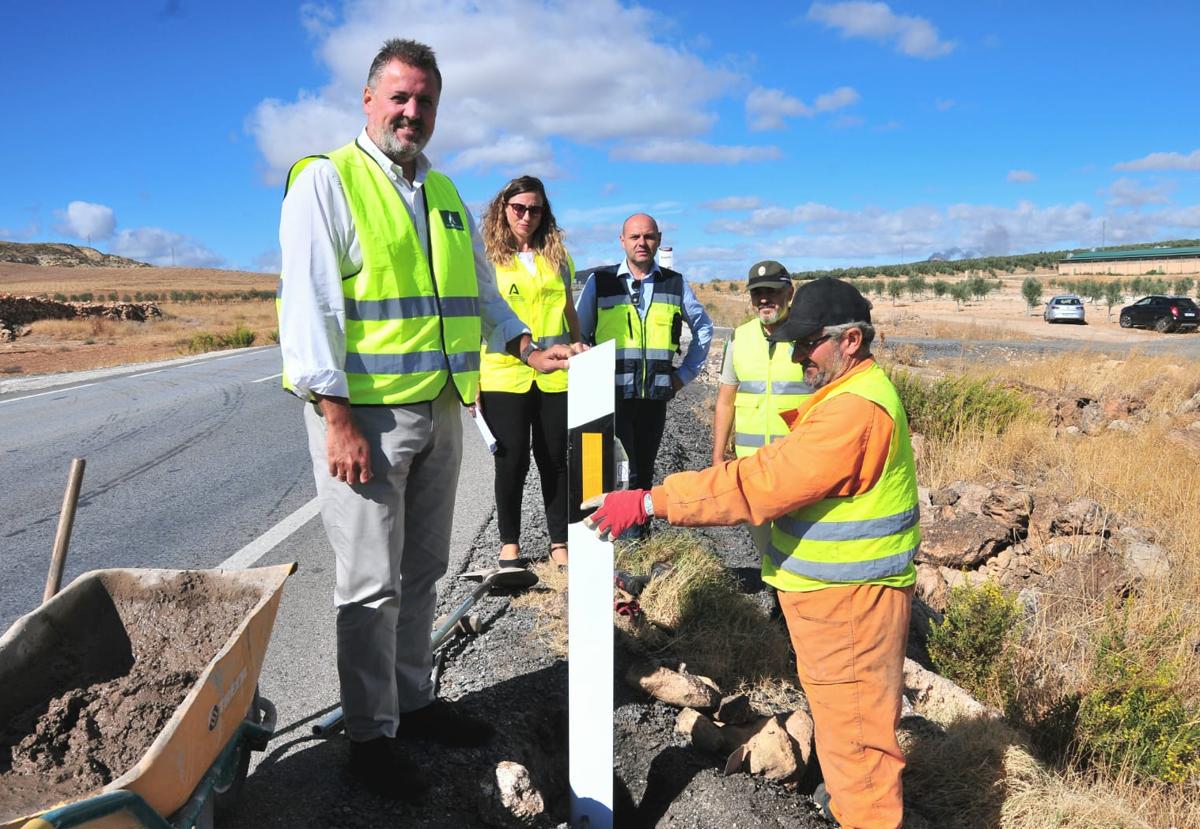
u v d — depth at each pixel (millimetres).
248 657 2271
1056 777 3301
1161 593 5250
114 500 6730
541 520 5562
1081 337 29547
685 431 8758
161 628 2475
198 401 12289
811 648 2576
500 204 4434
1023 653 4535
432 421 2711
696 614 4059
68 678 2291
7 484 7312
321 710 3250
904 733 3461
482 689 3393
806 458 2377
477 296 2846
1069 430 10172
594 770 2750
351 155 2525
